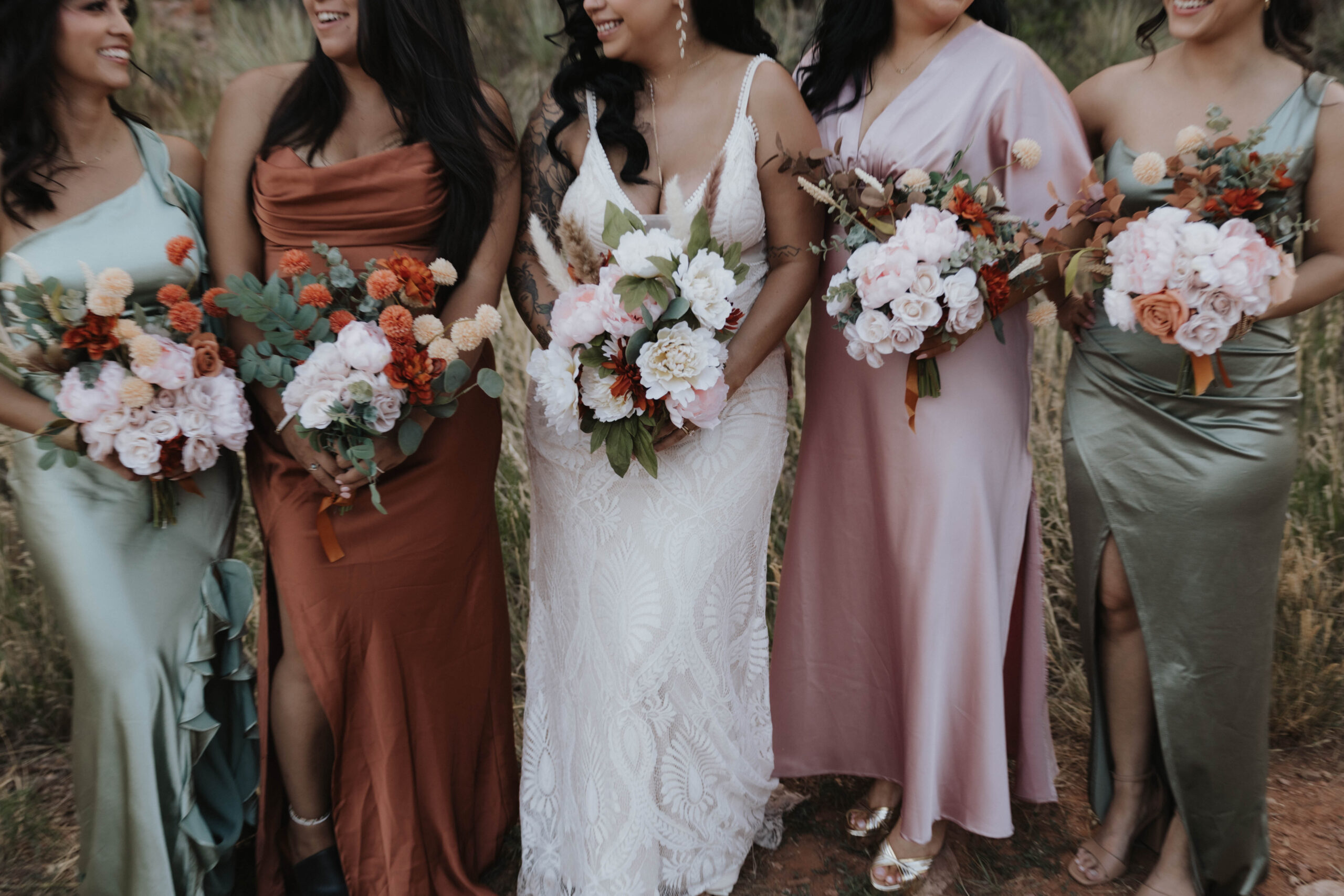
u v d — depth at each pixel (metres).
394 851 2.59
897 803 2.97
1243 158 2.25
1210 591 2.51
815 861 2.89
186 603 2.53
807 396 2.88
